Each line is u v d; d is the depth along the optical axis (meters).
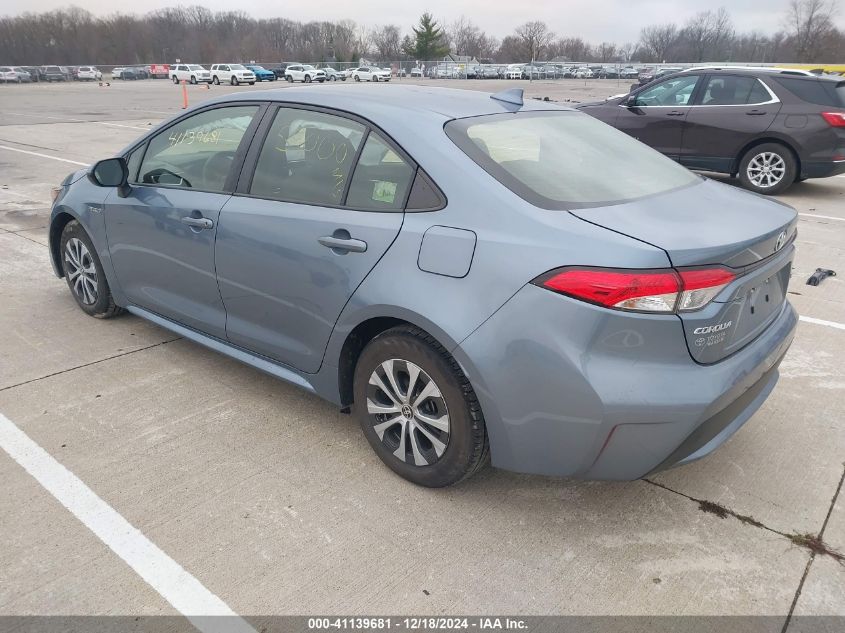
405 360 2.69
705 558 2.51
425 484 2.83
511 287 2.34
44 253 6.26
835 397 3.73
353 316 2.79
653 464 2.34
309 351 3.08
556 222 2.36
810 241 6.88
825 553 2.54
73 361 4.04
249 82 51.03
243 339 3.43
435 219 2.57
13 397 3.60
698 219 2.49
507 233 2.40
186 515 2.69
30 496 2.80
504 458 2.54
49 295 5.16
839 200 8.98
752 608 2.29
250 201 3.23
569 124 3.25
